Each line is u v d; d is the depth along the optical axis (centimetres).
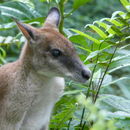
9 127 1008
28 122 1045
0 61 1531
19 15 1238
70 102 1088
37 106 1028
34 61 1003
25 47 1045
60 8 1185
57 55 1003
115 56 1051
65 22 2236
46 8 2398
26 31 1016
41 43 1007
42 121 1064
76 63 1005
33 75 1003
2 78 1029
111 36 984
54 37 1018
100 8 2716
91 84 1102
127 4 1018
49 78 1017
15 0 1218
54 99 1047
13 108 998
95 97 1006
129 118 987
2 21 1658
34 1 2427
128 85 1764
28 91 1002
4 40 1185
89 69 1056
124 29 1077
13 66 1041
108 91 1781
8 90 1005
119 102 1002
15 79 1006
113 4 2792
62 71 1006
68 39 1095
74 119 1094
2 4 1253
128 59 1014
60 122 1060
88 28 1222
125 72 2053
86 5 2820
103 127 509
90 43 1172
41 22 1163
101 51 988
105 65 1008
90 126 1009
